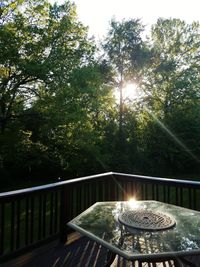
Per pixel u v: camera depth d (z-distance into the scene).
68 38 12.12
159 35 18.48
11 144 12.08
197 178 15.13
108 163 14.49
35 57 11.24
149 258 1.70
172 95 17.22
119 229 2.11
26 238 3.17
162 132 16.06
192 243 1.88
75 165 13.83
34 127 12.51
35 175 14.51
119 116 16.59
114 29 16.31
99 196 4.15
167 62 17.83
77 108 10.98
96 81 12.04
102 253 3.18
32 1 11.24
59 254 3.15
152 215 2.42
